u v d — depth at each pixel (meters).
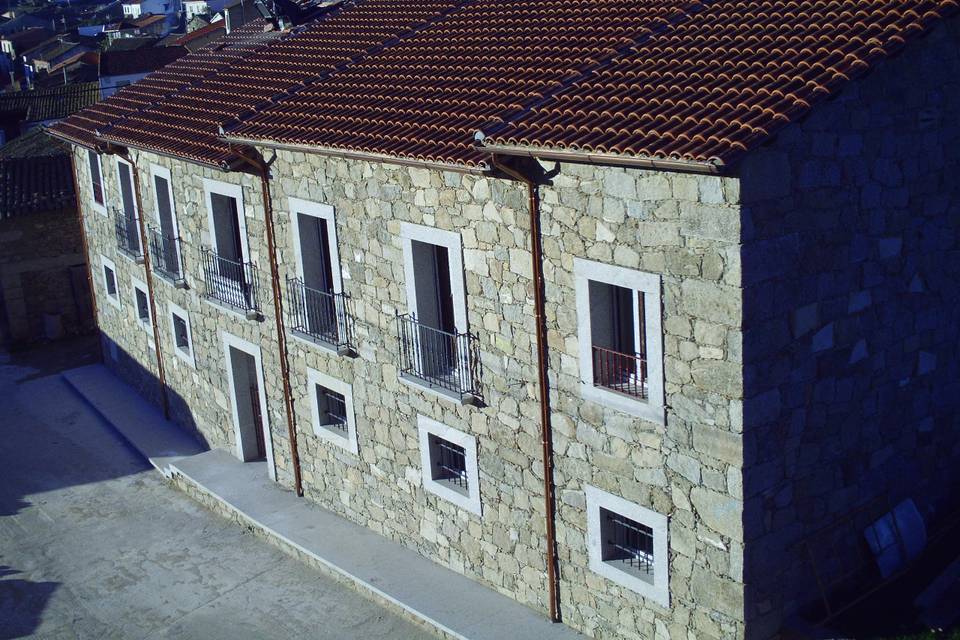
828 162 10.77
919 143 11.67
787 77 10.52
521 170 12.10
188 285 20.42
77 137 23.08
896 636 11.32
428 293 14.62
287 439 18.39
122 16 145.62
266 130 16.11
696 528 11.44
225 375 19.95
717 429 10.89
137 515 19.19
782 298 10.70
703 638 11.72
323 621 14.98
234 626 15.21
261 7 24.42
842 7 11.55
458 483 15.02
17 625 15.90
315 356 17.03
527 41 15.31
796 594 11.73
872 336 11.80
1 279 29.84
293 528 17.19
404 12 20.38
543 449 13.00
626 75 12.06
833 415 11.62
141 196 21.78
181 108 20.39
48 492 20.45
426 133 13.34
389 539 16.48
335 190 15.46
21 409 24.95
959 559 12.33
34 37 116.56
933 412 12.85
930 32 11.09
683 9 13.55
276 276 17.31
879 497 12.45
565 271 12.06
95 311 27.30
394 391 15.45
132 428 23.05
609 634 12.92
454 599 14.46
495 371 13.47
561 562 13.35
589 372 12.11
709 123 10.23
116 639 15.28
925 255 12.14
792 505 11.43
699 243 10.51
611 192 11.23
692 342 10.88
